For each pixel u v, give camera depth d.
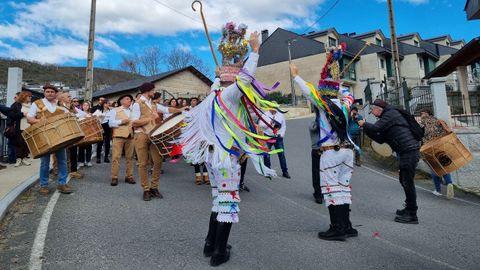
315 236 4.36
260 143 3.55
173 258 3.55
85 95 14.84
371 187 7.54
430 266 3.54
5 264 3.34
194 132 3.53
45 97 5.60
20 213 4.81
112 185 6.63
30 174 7.06
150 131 5.68
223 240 3.39
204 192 6.49
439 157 6.51
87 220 4.59
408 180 5.08
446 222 5.12
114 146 6.70
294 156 11.41
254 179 8.09
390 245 4.11
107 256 3.55
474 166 7.89
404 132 5.14
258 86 3.34
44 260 3.43
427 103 9.93
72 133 5.00
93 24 15.12
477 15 10.07
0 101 13.04
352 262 3.59
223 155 3.28
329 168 4.19
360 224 4.93
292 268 3.41
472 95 14.82
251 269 3.37
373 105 5.40
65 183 5.89
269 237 4.27
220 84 3.67
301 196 6.59
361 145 12.97
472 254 3.88
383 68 38.22
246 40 3.73
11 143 8.62
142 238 4.05
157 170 5.88
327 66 4.38
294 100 33.81
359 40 38.75
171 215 4.96
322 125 4.22
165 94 27.62
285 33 39.84
